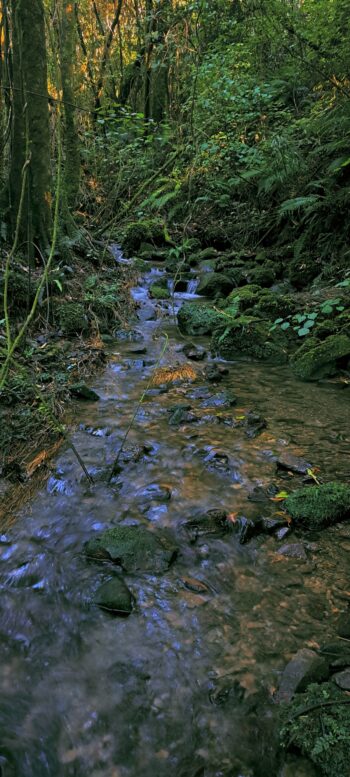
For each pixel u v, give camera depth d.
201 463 3.21
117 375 4.62
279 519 2.64
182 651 1.99
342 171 7.25
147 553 2.43
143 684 1.88
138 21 12.95
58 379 4.23
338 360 4.71
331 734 1.63
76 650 2.03
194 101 9.30
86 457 3.26
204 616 2.14
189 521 2.67
